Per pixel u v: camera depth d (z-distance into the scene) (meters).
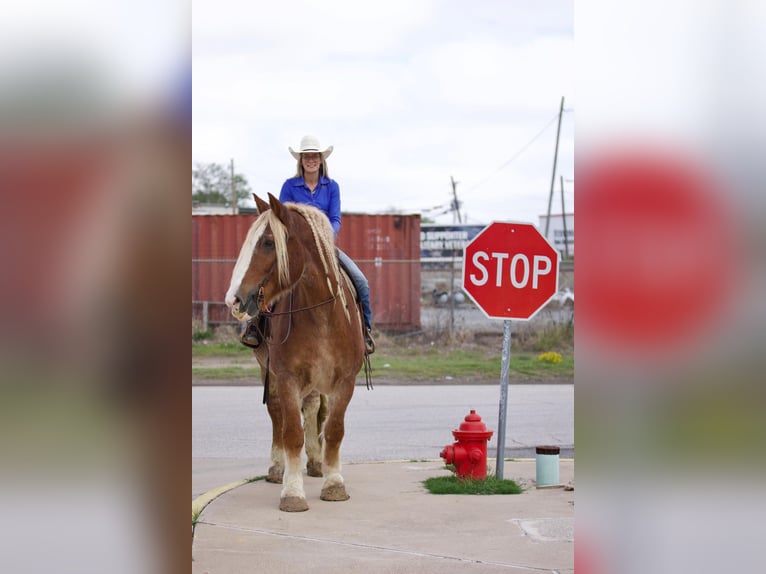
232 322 21.30
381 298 21.22
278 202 5.67
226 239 21.50
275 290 5.63
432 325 22.47
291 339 6.05
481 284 6.80
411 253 21.50
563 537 5.08
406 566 4.52
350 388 6.29
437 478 6.98
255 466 8.20
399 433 10.29
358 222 21.48
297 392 6.12
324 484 6.37
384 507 6.02
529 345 20.80
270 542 5.06
